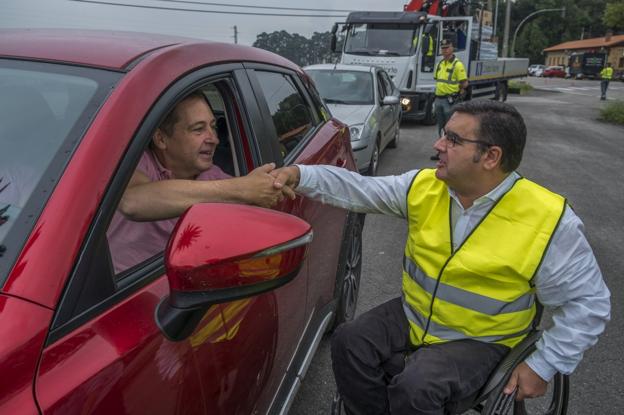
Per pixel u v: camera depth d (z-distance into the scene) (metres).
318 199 2.16
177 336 1.26
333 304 2.95
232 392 1.61
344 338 2.09
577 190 7.52
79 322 1.20
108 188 1.31
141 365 1.26
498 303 1.91
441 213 1.98
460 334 2.01
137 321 1.31
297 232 1.34
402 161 9.09
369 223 5.81
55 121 1.43
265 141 2.24
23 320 1.12
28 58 1.64
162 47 1.77
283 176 1.96
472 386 1.92
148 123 1.46
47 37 1.82
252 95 2.24
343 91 8.10
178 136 1.85
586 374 3.21
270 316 1.90
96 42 1.75
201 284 1.23
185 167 1.92
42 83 1.55
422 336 2.07
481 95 18.02
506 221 1.88
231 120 2.13
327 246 2.76
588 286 1.85
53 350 1.13
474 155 1.83
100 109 1.42
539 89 36.81
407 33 13.03
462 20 14.85
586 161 9.72
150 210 1.54
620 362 3.34
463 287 1.93
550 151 10.67
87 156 1.32
